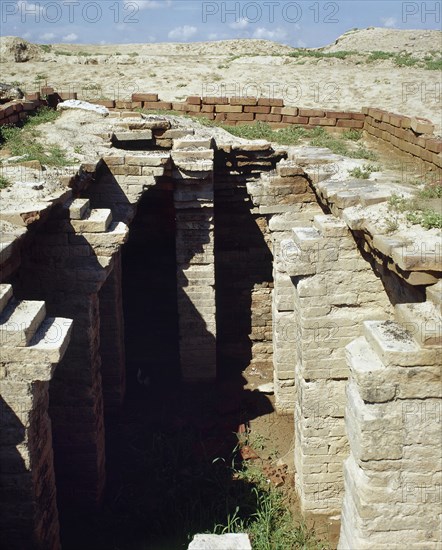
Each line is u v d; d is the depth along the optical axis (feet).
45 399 23.35
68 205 29.07
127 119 47.16
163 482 34.35
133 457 37.37
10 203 27.22
